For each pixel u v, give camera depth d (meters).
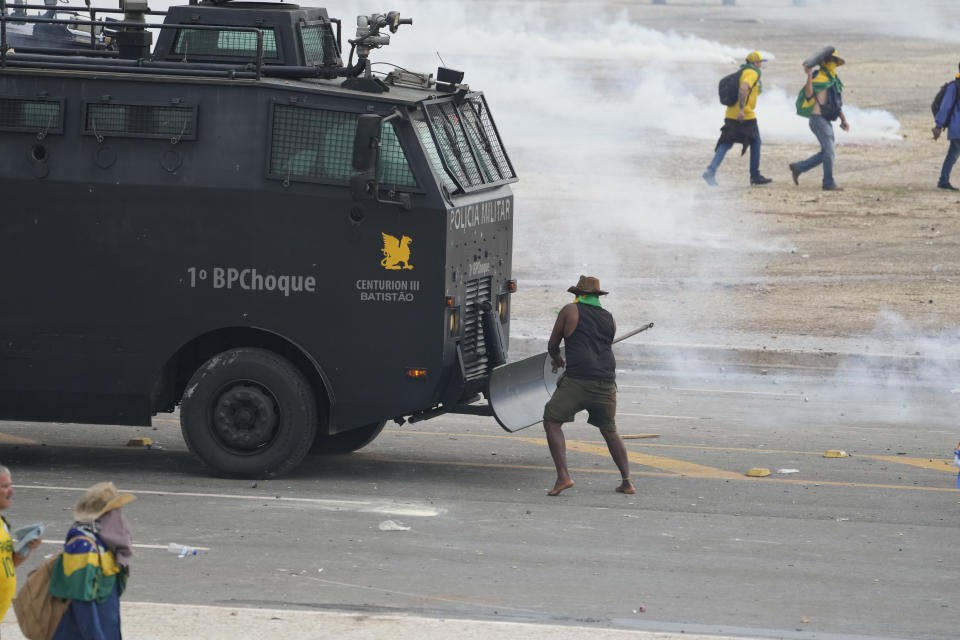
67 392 44.69
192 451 44.41
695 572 35.31
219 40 46.16
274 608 31.22
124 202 43.75
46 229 44.12
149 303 44.00
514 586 33.56
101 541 22.83
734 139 111.12
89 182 43.78
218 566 34.72
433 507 41.62
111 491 23.17
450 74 48.12
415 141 42.72
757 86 110.44
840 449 51.72
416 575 34.34
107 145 43.75
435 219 42.56
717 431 54.75
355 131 42.94
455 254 43.56
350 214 42.97
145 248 43.84
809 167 110.94
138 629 28.33
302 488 43.62
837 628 30.86
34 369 44.62
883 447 52.22
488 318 46.31
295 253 43.31
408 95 44.62
